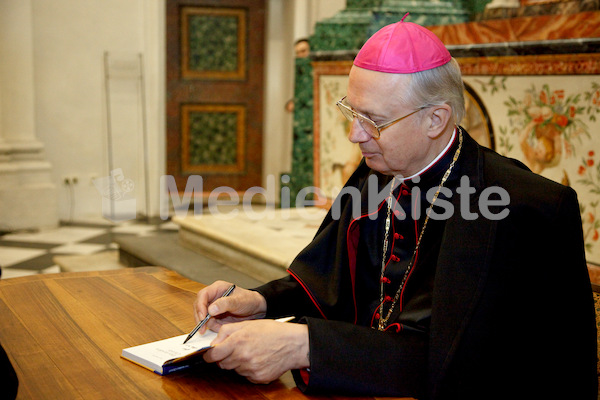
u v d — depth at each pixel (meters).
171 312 1.62
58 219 6.37
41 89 6.40
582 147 2.71
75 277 1.95
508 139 3.04
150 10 6.59
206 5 7.27
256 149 7.66
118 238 4.16
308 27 6.12
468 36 3.16
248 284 3.13
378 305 1.56
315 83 4.44
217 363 1.24
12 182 5.96
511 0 3.45
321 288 1.60
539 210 1.28
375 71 1.36
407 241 1.52
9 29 5.92
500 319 1.27
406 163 1.43
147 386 1.20
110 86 6.69
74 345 1.38
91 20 6.53
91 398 1.14
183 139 7.50
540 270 1.28
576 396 1.25
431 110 1.37
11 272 4.61
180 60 7.34
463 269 1.29
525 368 1.29
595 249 2.70
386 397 1.23
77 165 6.67
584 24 2.65
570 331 1.26
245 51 7.45
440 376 1.23
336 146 4.32
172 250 3.85
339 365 1.22
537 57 2.84
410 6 4.15
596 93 2.63
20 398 1.13
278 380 1.28
